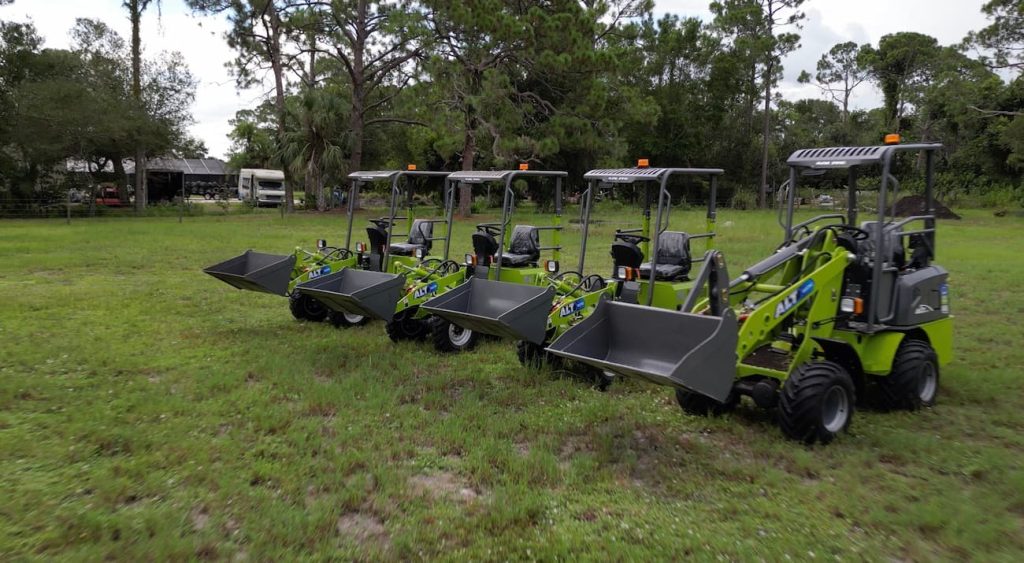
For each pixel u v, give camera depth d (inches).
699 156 1865.2
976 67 1601.9
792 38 1862.7
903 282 227.9
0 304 400.8
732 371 188.7
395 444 196.7
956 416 225.9
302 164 1337.4
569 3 1092.5
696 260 313.3
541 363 276.2
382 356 295.1
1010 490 169.8
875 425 216.2
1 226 1018.1
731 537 147.3
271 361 280.4
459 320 271.6
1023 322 372.2
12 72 1220.5
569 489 172.2
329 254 415.5
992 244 804.6
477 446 195.9
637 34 1341.0
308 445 194.1
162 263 613.3
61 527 145.4
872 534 150.3
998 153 1632.6
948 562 138.9
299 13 1264.8
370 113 1594.5
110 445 191.5
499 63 1183.6
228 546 140.6
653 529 150.9
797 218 297.9
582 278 309.3
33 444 189.5
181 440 194.5
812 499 166.1
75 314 380.2
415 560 137.9
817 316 213.6
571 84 1218.6
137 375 263.6
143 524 146.6
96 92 1262.3
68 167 1364.4
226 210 1462.8
